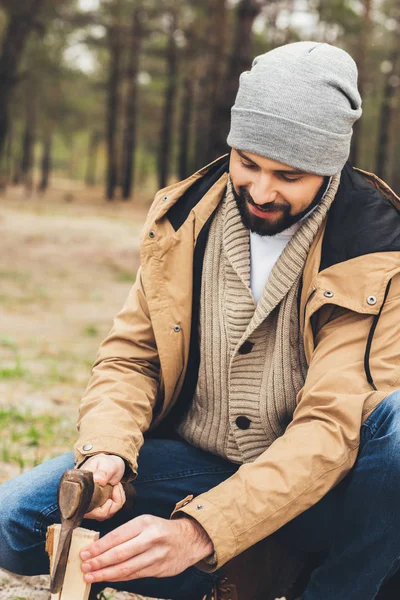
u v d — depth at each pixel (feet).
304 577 6.64
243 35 37.29
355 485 5.68
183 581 6.65
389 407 5.66
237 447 6.56
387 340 5.88
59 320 30.27
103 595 7.41
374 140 130.31
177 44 92.27
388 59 84.48
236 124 5.99
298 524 6.25
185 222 6.55
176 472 6.63
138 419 6.28
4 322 28.63
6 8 60.70
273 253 6.33
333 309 6.09
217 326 6.40
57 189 123.75
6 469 11.49
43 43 88.17
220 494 5.49
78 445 5.89
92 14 68.64
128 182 112.37
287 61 5.91
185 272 6.48
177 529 5.29
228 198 6.42
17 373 18.54
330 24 67.15
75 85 112.27
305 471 5.55
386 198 6.48
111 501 5.68
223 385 6.45
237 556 6.27
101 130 144.25
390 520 5.57
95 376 6.55
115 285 41.73
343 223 6.12
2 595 7.67
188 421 6.76
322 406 5.78
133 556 5.15
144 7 80.74
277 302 6.15
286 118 5.78
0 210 70.28
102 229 62.03
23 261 46.01
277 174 5.93
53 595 5.20
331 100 5.88
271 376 6.32
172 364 6.46
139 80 121.70
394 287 5.94
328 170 5.93
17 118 115.75
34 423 14.35
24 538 6.21
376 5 74.38
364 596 5.79
